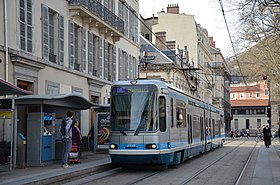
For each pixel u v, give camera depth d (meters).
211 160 25.03
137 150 17.83
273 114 86.75
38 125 17.78
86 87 29.33
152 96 18.25
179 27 64.62
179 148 20.53
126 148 17.95
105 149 25.59
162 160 18.12
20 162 17.16
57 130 19.31
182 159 21.75
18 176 14.66
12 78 20.41
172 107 19.75
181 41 64.56
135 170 19.14
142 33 63.41
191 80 61.03
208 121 31.55
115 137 18.16
